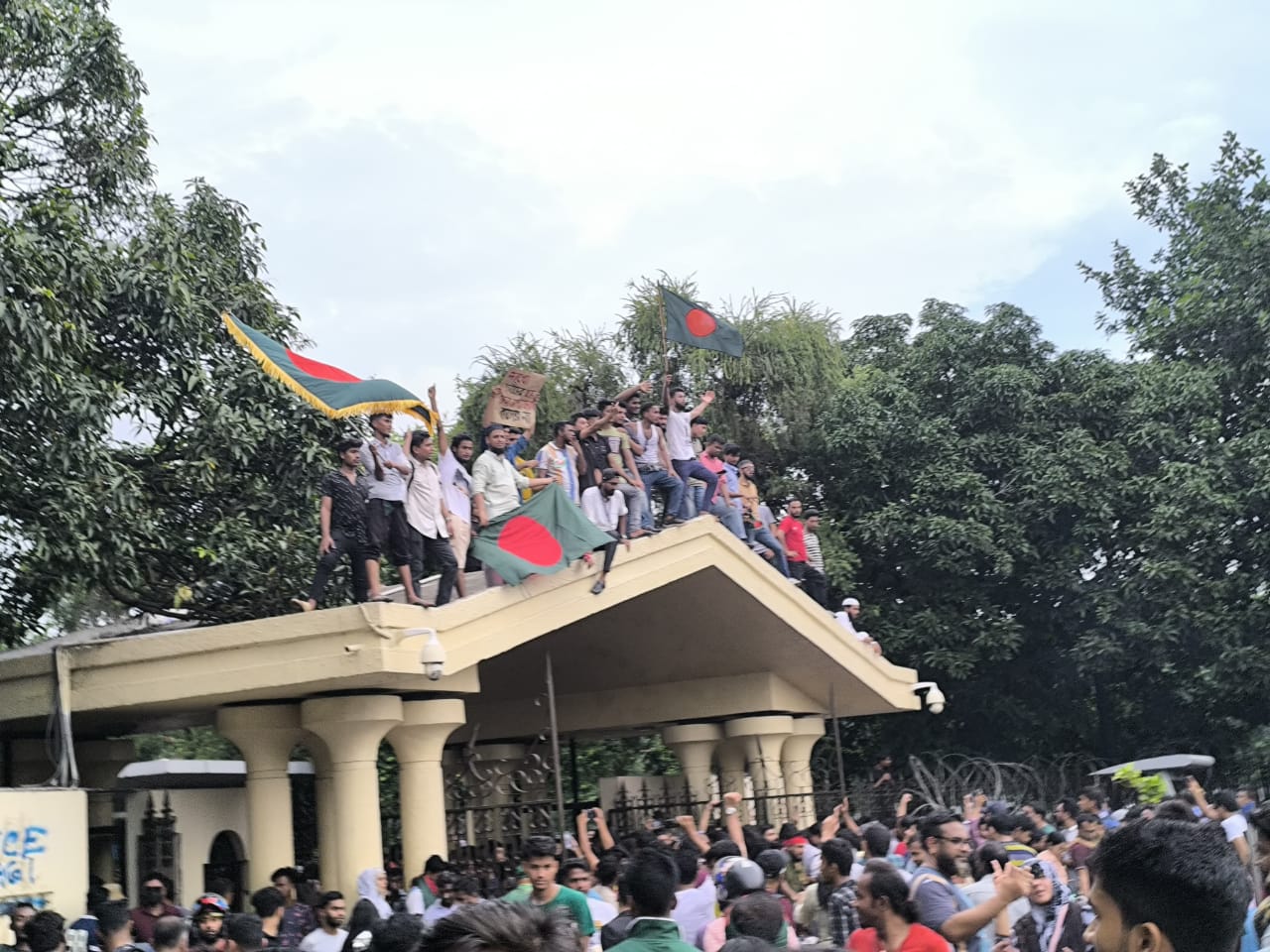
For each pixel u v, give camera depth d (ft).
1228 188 88.02
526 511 43.37
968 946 22.71
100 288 46.19
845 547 82.89
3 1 49.01
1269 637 78.28
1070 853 33.35
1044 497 80.38
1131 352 94.99
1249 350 84.79
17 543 45.93
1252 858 33.32
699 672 62.54
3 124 46.47
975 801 47.44
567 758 88.53
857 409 84.43
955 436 84.12
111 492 44.60
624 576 46.88
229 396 53.16
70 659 39.58
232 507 55.26
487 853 44.24
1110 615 79.41
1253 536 78.95
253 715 41.45
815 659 61.57
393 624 37.01
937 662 80.18
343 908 31.01
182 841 48.91
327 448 54.75
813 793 60.29
